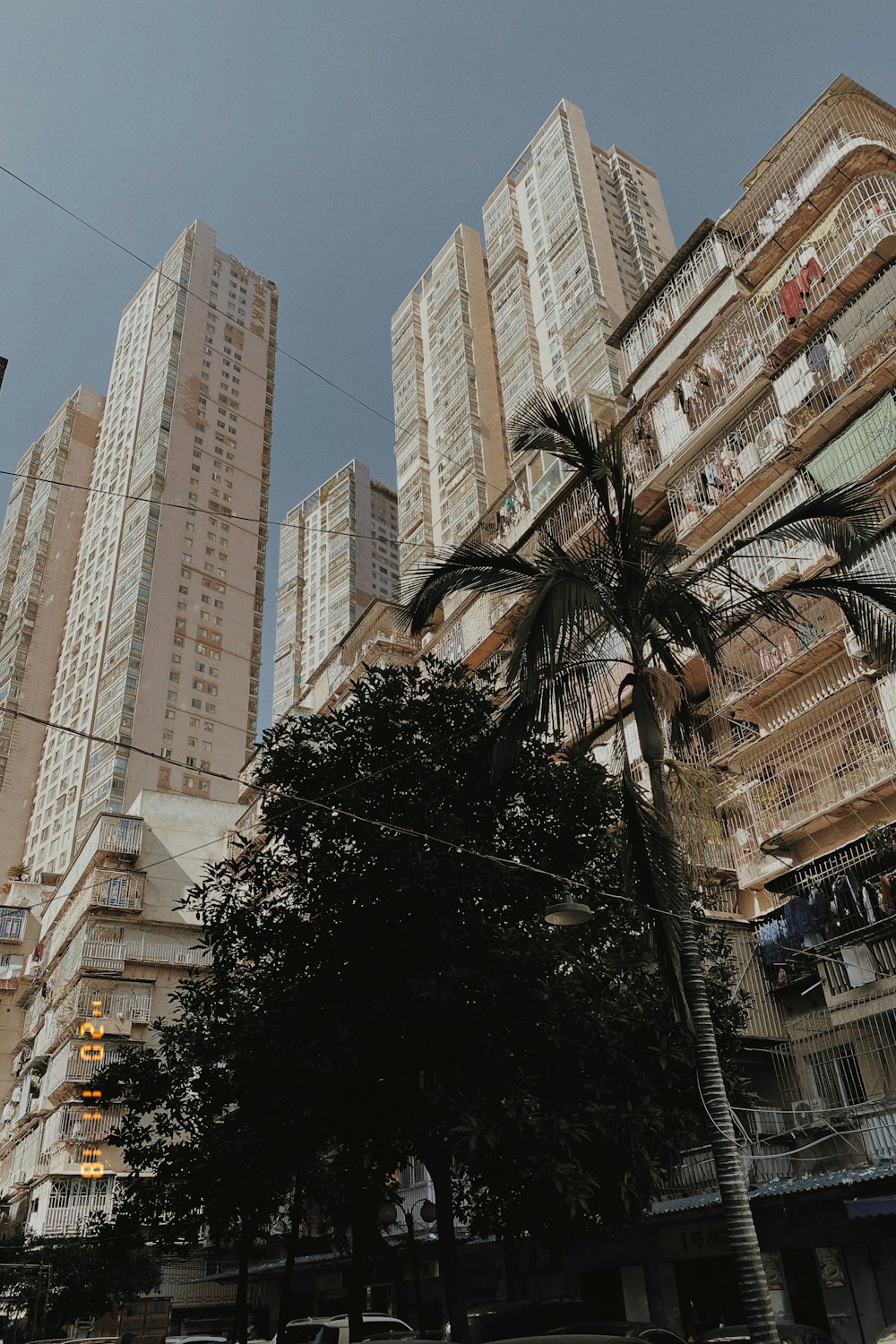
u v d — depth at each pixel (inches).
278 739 559.8
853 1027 714.8
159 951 1489.9
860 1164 642.2
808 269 917.2
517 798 548.4
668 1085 474.9
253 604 3624.5
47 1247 1130.7
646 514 1076.5
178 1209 631.8
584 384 2186.3
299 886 521.0
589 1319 610.2
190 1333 1237.7
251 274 4340.6
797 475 865.5
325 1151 592.4
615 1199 492.4
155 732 3117.6
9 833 3361.2
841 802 757.3
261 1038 478.6
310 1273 1127.0
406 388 2790.4
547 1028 454.3
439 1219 464.4
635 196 2667.3
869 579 429.4
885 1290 539.8
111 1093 639.1
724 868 839.1
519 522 1293.1
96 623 3491.6
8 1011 1999.3
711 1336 476.4
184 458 3663.9
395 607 473.1
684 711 466.6
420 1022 459.8
